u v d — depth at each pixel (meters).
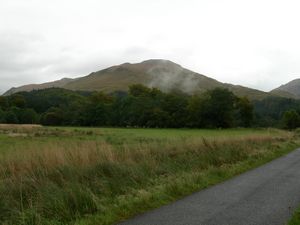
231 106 107.50
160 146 18.84
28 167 11.98
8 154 14.14
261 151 24.20
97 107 118.12
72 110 127.31
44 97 179.50
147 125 108.12
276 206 9.80
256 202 10.27
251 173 16.05
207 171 14.82
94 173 12.33
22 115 132.12
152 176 13.01
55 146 15.50
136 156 15.84
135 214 8.95
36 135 48.06
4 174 11.71
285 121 118.50
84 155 14.02
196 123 106.56
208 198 10.75
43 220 8.12
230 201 10.37
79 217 8.56
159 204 9.87
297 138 50.03
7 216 8.47
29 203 9.05
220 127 104.69
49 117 124.88
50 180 11.02
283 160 22.08
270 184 13.25
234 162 18.80
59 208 8.77
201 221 8.34
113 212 8.85
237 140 26.77
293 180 14.28
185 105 111.44
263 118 144.00
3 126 74.56
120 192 10.92
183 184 12.03
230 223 8.18
